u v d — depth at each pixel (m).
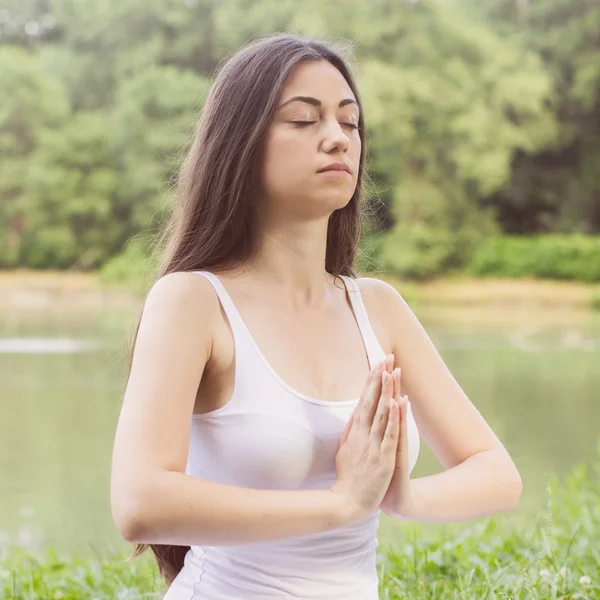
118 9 67.69
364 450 2.55
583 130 63.16
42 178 62.41
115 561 5.53
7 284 62.72
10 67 64.19
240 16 63.31
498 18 67.25
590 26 61.41
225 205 2.79
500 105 58.78
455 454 3.02
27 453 14.70
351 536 2.68
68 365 28.33
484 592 4.06
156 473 2.44
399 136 56.78
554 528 5.70
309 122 2.73
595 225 64.06
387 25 59.06
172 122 61.41
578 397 21.44
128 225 65.06
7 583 4.98
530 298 56.78
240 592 2.65
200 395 2.70
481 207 63.72
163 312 2.64
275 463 2.59
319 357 2.77
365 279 3.15
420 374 3.07
